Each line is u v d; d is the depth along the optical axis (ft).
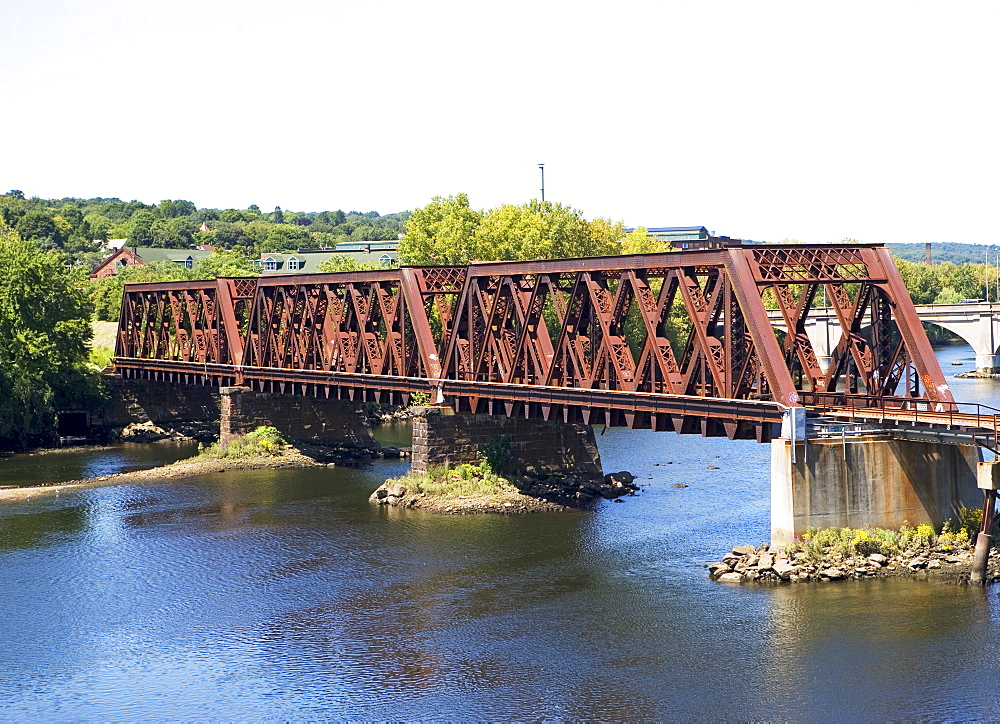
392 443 336.90
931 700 130.93
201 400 391.24
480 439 248.73
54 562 200.54
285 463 297.74
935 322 550.77
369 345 272.31
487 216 458.91
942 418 175.32
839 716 128.36
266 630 162.81
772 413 175.22
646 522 217.97
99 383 364.99
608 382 205.67
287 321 305.32
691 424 190.19
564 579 181.27
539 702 135.13
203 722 133.28
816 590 167.12
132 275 609.01
